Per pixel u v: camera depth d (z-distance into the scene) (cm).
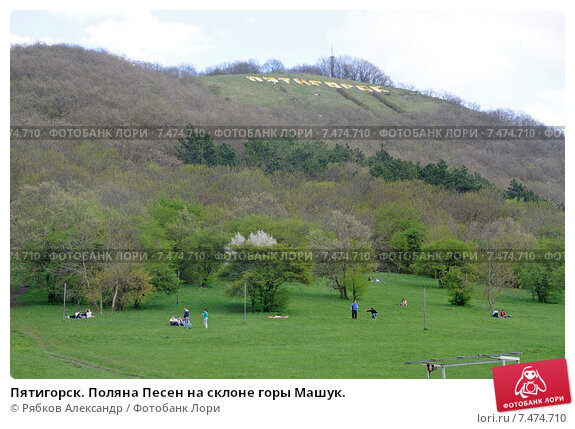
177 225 8981
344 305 7838
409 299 8569
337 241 8444
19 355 4288
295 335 5538
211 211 10606
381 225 11712
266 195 11269
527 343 5312
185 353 4584
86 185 10756
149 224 8394
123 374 3800
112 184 10725
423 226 11400
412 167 15538
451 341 5359
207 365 4144
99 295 6819
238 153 17700
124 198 10069
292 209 11725
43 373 3706
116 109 18600
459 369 4159
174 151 16462
